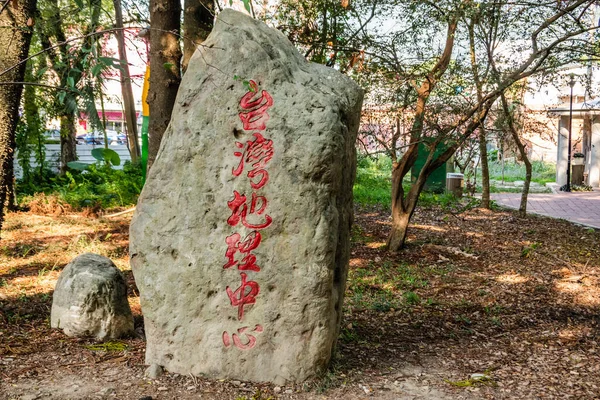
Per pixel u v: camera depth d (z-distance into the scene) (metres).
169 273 4.02
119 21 7.40
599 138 17.06
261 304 3.94
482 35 8.39
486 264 8.21
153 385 3.90
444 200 13.65
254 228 3.89
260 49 3.97
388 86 7.97
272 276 3.91
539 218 11.77
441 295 6.70
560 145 17.05
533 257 8.56
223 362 4.00
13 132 6.58
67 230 9.56
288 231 3.87
